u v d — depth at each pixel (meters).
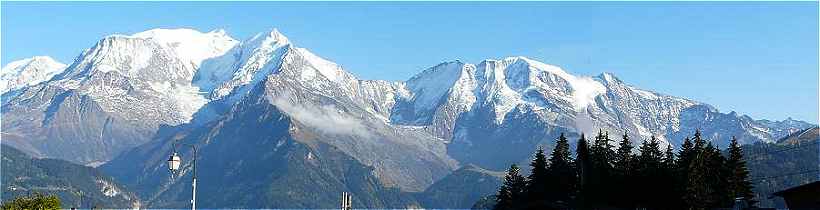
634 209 149.50
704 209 145.00
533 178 176.38
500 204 190.62
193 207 76.62
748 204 146.88
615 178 151.38
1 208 100.94
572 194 167.38
